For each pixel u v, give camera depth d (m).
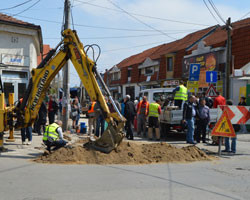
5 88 16.94
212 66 24.14
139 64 39.72
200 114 11.72
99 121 12.00
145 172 6.43
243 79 18.56
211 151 9.72
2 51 16.69
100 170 6.54
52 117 13.85
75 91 42.69
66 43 8.56
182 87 13.30
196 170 6.81
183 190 5.14
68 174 6.11
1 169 6.50
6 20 16.30
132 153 7.76
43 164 7.05
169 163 7.52
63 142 8.30
